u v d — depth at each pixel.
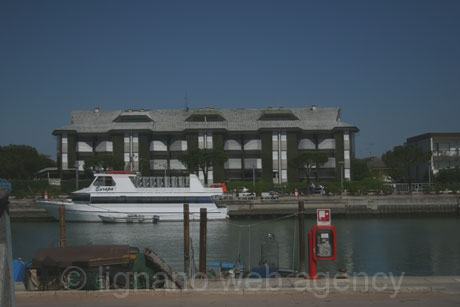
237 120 97.00
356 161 107.31
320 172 94.44
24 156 100.06
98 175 55.34
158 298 13.71
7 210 7.03
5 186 6.87
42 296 13.96
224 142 93.88
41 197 69.94
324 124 95.12
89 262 15.59
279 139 91.50
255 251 34.59
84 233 46.25
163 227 50.84
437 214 67.38
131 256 16.33
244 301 13.26
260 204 66.25
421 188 80.19
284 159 91.19
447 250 36.34
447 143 96.12
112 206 54.47
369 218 65.75
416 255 34.16
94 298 13.71
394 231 49.53
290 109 100.50
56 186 81.12
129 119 95.94
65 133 90.56
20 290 15.20
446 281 15.47
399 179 107.44
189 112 99.81
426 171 94.62
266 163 91.19
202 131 90.94
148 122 95.75
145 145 90.56
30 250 37.06
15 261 19.31
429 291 14.19
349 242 40.88
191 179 56.09
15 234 47.28
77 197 55.44
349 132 93.19
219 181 87.19
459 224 56.97
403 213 67.38
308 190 77.50
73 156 90.50
